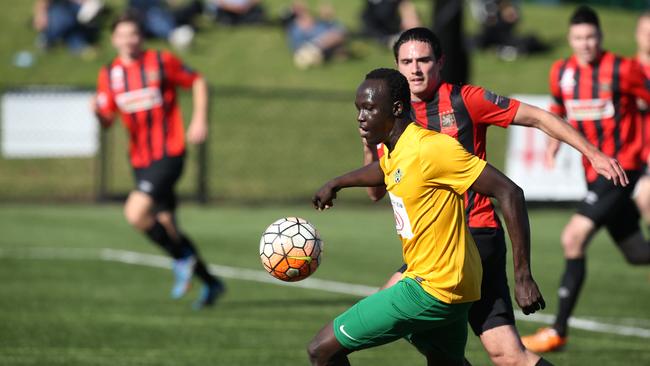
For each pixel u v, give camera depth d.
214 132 70.00
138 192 30.44
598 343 26.20
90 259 40.06
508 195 14.32
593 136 26.06
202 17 95.88
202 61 84.56
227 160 65.81
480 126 17.28
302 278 16.48
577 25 25.70
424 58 17.12
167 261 40.09
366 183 16.44
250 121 72.25
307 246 16.33
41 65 82.06
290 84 80.44
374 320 15.17
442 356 16.25
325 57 85.19
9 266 38.00
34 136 56.81
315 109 75.00
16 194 58.72
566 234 25.42
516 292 14.32
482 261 16.83
